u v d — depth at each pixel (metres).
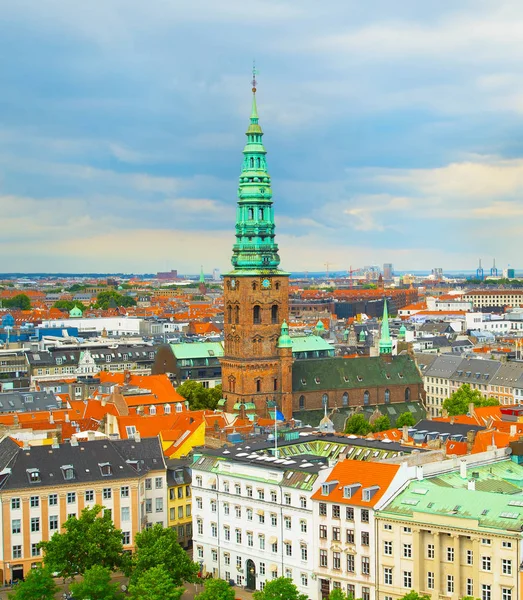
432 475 175.75
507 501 154.88
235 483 185.12
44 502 187.12
